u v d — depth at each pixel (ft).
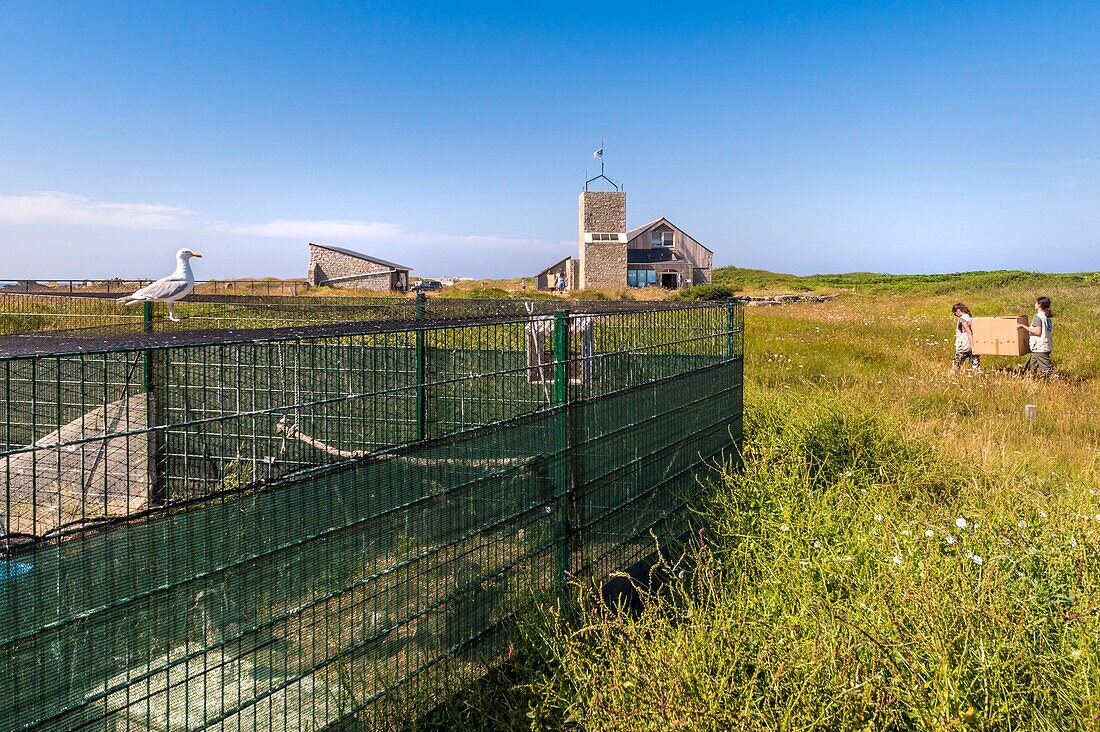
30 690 6.39
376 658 9.32
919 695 9.00
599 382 13.93
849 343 52.70
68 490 10.60
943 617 10.04
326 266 195.93
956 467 20.89
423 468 9.97
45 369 13.96
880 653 9.65
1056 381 37.42
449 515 10.41
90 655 6.75
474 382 14.93
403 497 9.66
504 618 11.40
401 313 28.63
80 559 6.68
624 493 14.66
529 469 12.03
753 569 13.83
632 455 14.96
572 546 12.98
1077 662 9.78
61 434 11.94
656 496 15.94
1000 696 9.20
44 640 6.48
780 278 262.47
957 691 8.82
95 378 14.23
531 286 227.61
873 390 35.32
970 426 28.76
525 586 11.89
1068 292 109.81
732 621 11.12
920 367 42.57
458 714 9.86
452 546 10.46
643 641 10.47
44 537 6.52
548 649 10.80
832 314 84.94
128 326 27.94
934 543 13.16
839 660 9.62
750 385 34.42
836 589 12.34
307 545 8.45
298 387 13.88
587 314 13.41
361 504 9.09
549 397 13.08
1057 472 21.68
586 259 213.46
